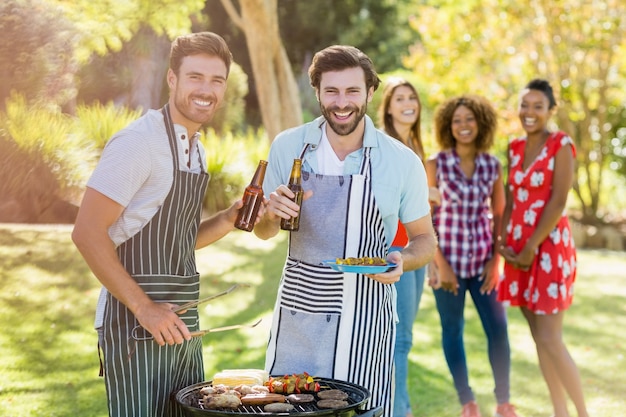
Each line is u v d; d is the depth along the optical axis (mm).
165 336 2383
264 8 11359
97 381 4867
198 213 2609
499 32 11562
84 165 9297
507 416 4395
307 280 2848
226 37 18734
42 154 8922
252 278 7582
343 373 2814
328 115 2760
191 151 2572
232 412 2287
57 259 7391
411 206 2967
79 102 11352
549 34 11328
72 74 9586
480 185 4441
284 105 12000
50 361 5148
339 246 2842
